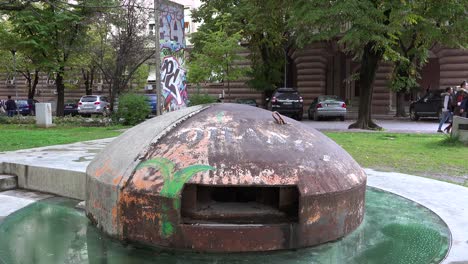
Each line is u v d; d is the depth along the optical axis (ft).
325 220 11.41
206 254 10.64
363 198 13.11
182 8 43.62
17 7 49.42
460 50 81.66
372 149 35.91
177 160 11.21
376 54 55.98
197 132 12.05
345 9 50.26
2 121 71.72
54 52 77.51
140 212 11.03
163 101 41.29
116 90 78.07
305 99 97.81
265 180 10.82
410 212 15.02
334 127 62.03
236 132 12.03
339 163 12.57
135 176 11.32
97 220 12.50
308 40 64.59
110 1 75.46
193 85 106.32
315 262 10.46
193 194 11.11
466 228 13.20
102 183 12.03
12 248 11.57
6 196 17.98
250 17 79.36
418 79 105.50
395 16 50.90
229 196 12.21
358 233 12.53
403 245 11.64
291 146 11.96
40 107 61.87
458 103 47.44
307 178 11.21
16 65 103.45
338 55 107.34
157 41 40.68
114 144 13.80
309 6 53.42
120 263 10.34
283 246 10.89
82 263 10.42
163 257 10.61
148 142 12.15
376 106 92.73
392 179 21.15
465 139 38.45
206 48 80.53
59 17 71.61
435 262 10.49
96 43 85.92
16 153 27.43
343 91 108.06
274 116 13.43
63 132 51.65
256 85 92.32
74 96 130.72
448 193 18.08
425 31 58.39
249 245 10.62
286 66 92.99
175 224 10.62
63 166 19.43
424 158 31.14
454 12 55.47
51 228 13.37
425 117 77.77
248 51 96.78
